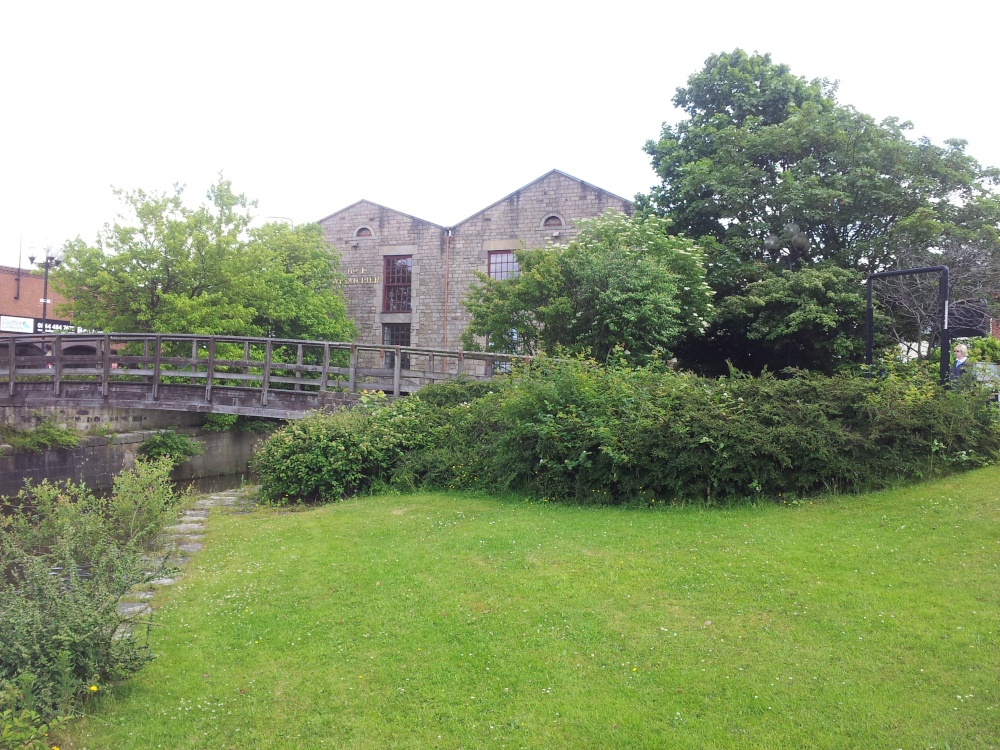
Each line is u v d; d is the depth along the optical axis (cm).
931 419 947
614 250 1805
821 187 2073
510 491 1130
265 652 576
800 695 466
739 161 2228
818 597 607
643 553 755
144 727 468
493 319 1958
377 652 567
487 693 498
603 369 1254
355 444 1299
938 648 506
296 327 2766
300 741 452
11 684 439
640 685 495
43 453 1891
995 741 402
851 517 827
